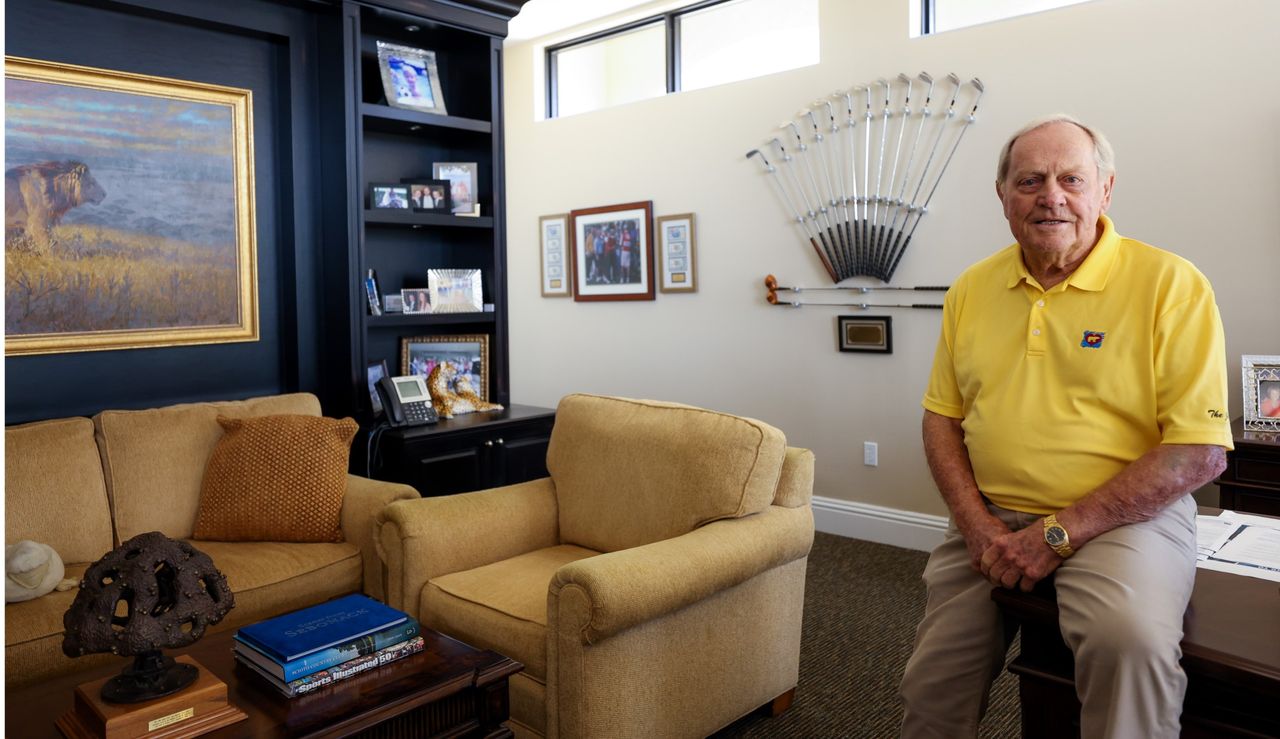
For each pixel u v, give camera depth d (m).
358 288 3.44
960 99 3.73
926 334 3.92
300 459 2.78
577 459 2.67
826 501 4.31
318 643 1.67
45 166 2.91
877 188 4.00
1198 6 3.17
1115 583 1.37
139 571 1.53
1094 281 1.61
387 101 3.60
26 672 2.06
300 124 3.48
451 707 1.71
